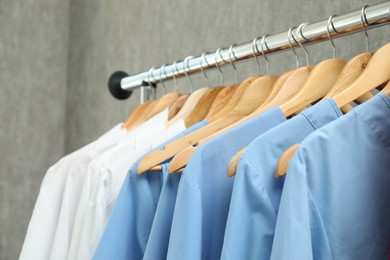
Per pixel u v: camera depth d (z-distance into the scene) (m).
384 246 0.76
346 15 0.92
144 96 1.34
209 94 1.17
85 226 1.01
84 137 2.53
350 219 0.72
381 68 0.86
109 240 0.93
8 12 2.60
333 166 0.72
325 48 1.47
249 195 0.73
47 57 2.66
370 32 1.36
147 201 0.94
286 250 0.65
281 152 0.77
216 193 0.83
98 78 2.47
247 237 0.73
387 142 0.77
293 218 0.66
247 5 1.75
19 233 2.51
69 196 1.10
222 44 1.84
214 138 0.84
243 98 1.02
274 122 0.89
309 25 0.98
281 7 1.63
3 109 2.53
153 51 2.16
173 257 0.77
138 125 1.25
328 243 0.69
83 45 2.60
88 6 2.60
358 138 0.75
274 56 1.62
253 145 0.76
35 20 2.65
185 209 0.78
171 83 2.03
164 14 2.12
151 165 0.94
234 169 0.77
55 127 2.65
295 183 0.67
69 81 2.67
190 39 1.98
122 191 0.95
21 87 2.59
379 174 0.76
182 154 0.87
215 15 1.88
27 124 2.58
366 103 0.77
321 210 0.71
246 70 1.71
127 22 2.33
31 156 2.58
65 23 2.72
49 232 1.10
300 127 0.80
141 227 0.94
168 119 1.21
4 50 2.56
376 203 0.75
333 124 0.74
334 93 0.87
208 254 0.83
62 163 1.14
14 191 2.52
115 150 1.06
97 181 1.03
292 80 0.96
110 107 2.38
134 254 0.94
